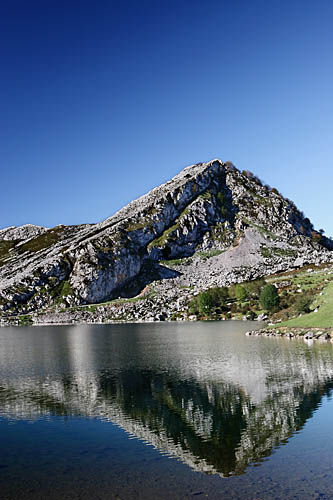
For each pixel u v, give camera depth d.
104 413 30.55
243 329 94.38
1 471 20.80
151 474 19.89
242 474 19.47
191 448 23.08
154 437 25.12
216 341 73.62
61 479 19.70
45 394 37.28
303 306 86.75
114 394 36.34
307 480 18.53
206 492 17.78
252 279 163.50
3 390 39.38
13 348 77.62
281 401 31.14
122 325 134.62
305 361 46.75
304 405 29.88
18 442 25.03
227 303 148.12
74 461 21.86
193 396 34.09
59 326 145.25
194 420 27.88
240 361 49.66
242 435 24.70
